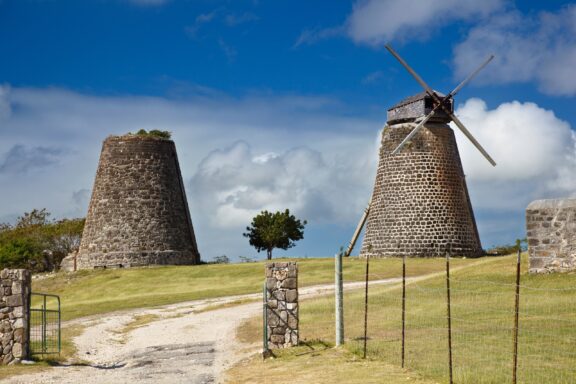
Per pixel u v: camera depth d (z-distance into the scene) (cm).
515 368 1670
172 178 7181
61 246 8506
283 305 2670
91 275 6462
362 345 2478
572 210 3425
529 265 3506
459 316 2800
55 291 6116
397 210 6488
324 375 2106
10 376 2375
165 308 4269
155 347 2983
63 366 2583
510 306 2883
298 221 8900
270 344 2662
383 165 6694
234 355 2677
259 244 8825
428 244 6350
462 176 6688
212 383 2192
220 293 4906
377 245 6562
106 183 6962
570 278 3312
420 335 2552
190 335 3216
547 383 1781
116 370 2508
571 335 2306
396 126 6662
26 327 2641
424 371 2008
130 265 6769
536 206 3512
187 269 6381
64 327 3569
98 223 6906
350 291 4091
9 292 2631
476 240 6662
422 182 6450
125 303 4634
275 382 2098
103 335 3344
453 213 6450
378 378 1994
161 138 7156
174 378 2302
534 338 2298
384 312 3144
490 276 3600
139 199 6919
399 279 4872
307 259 6562
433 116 6438
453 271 3953
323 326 2966
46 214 9306
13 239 8350
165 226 6975
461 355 2158
